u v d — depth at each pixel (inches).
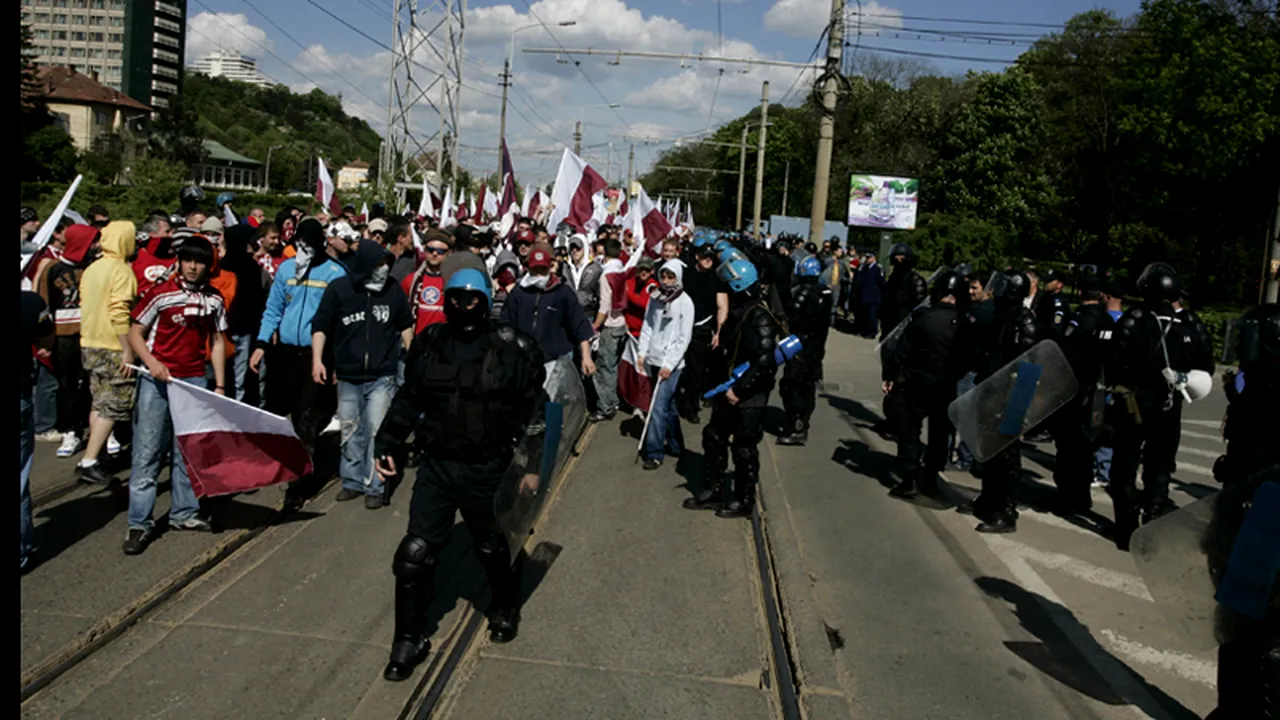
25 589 199.8
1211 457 413.7
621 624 199.2
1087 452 296.7
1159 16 1333.7
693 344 401.7
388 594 207.6
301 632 187.8
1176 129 1309.1
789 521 274.1
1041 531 281.6
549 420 183.3
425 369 172.7
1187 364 263.4
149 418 223.1
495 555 181.9
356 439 267.0
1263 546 135.0
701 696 170.9
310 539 240.8
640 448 333.4
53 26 5516.7
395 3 1138.7
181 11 5787.4
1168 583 145.1
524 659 181.8
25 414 204.5
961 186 2052.2
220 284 301.0
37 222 304.8
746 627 200.4
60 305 303.3
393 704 160.2
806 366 382.0
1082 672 188.7
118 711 156.6
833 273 820.6
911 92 2497.5
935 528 278.2
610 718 161.6
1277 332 199.0
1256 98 1254.9
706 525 267.9
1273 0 1247.5
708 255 400.2
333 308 261.4
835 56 801.6
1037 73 2079.2
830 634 201.3
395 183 1108.5
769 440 394.3
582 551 243.1
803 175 3063.5
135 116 3184.1
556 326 315.6
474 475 172.2
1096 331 291.9
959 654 194.4
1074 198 1641.2
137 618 189.2
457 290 170.6
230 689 165.0
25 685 160.9
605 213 779.4
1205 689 183.9
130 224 227.3
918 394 298.5
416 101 1147.3
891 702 173.3
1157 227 1514.5
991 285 291.1
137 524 223.3
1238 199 1413.6
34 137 1971.0
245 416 230.4
